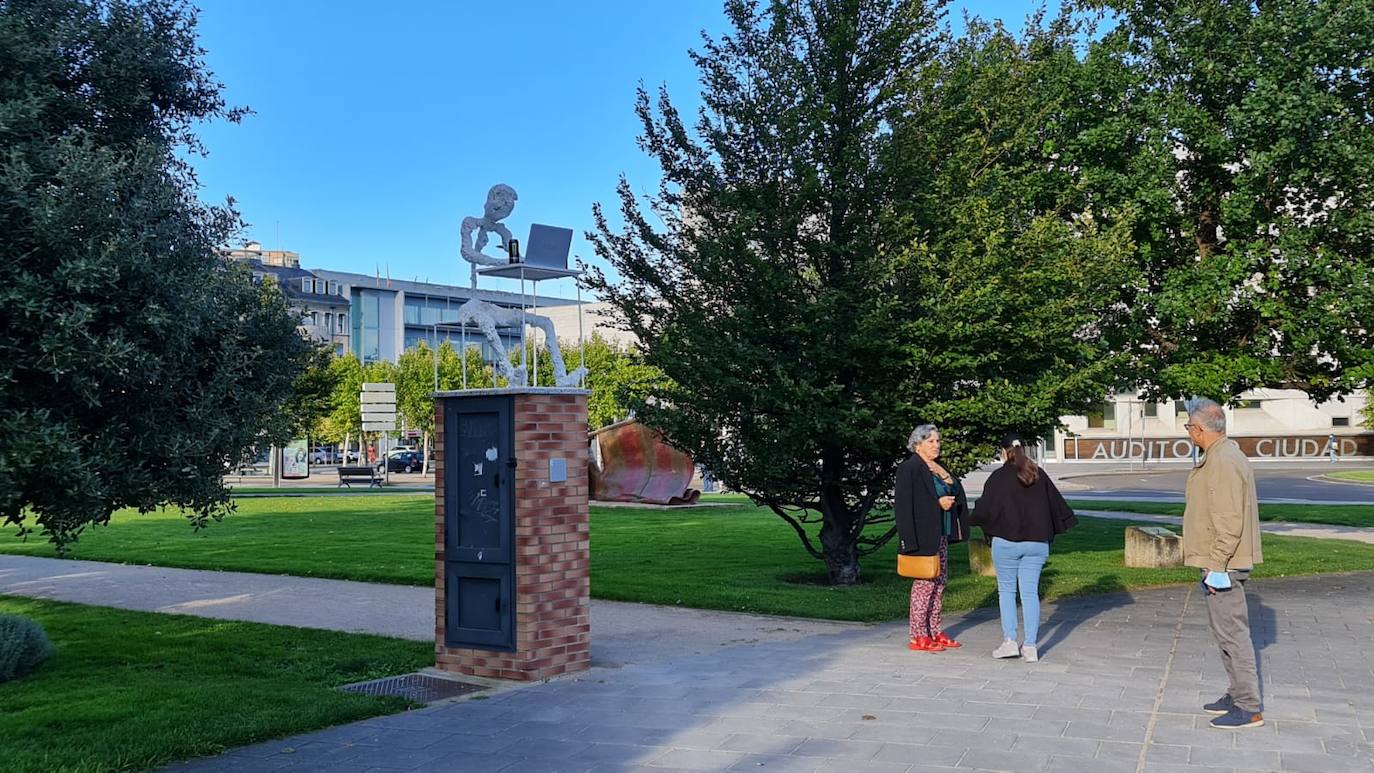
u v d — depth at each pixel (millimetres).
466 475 8375
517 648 8031
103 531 22234
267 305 9008
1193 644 9242
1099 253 12461
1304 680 7773
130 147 7957
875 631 10188
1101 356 13750
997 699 7188
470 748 6180
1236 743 6078
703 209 13344
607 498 30938
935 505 8961
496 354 8828
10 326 6512
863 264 12016
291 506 30328
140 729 6445
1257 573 14367
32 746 6152
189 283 7492
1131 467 52625
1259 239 14711
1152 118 14789
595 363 55188
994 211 12500
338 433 63719
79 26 7578
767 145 12656
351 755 6055
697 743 6191
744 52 13281
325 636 10125
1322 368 15484
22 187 6391
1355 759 5754
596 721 6738
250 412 8414
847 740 6191
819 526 22891
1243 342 15531
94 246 6664
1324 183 14383
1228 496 6406
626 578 14047
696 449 13391
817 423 11891
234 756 6070
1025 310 12023
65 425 6863
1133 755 5852
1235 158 14656
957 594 12344
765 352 12266
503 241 9117
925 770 5605
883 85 13055
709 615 11359
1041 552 8562
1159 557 14734
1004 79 13484
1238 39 14422
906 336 12109
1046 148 15195
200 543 19594
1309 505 26500
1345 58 13773
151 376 7336
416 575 14562
